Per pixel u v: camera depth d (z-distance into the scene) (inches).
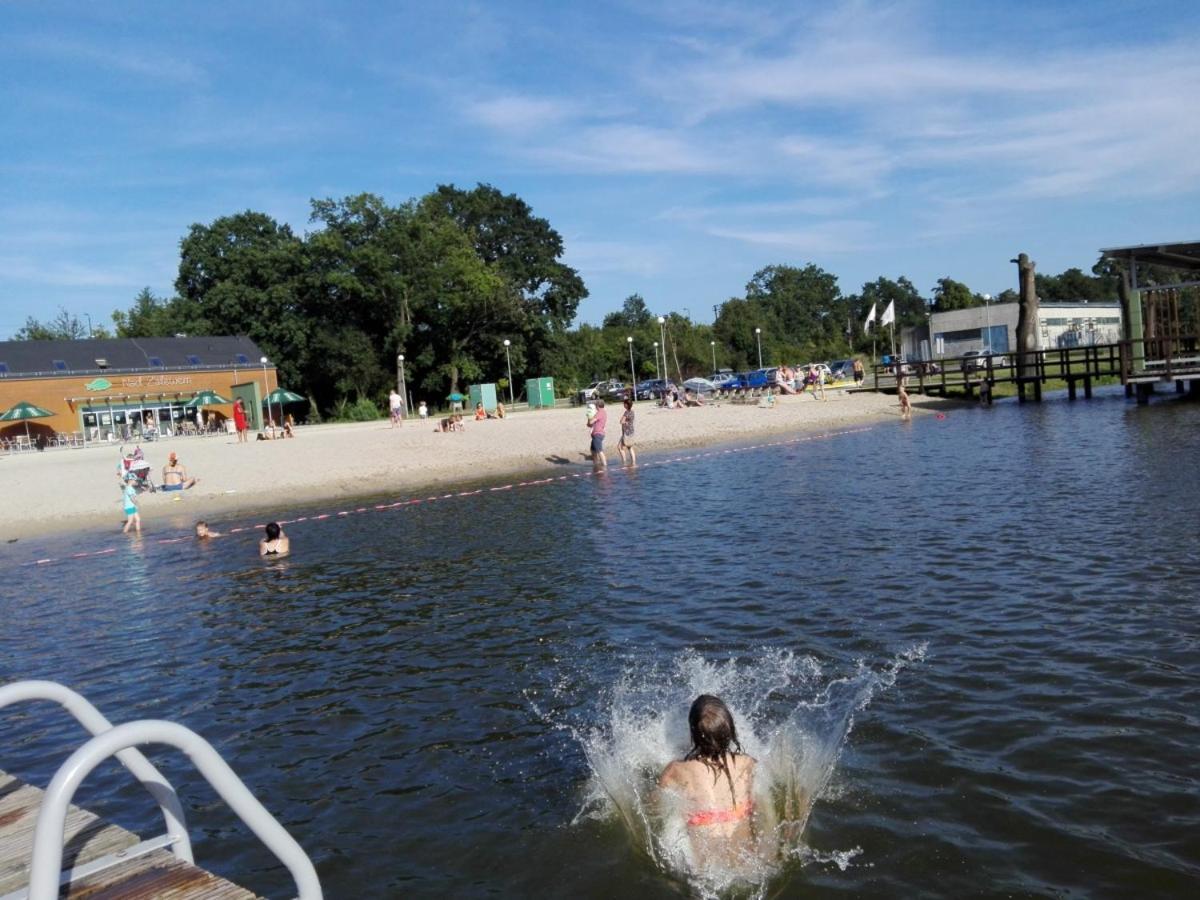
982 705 266.1
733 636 353.1
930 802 213.6
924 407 1669.5
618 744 261.0
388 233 2878.9
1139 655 295.9
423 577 511.8
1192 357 1425.9
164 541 757.9
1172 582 375.2
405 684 327.3
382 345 3014.3
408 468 1146.0
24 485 1088.8
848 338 5108.3
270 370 2650.1
